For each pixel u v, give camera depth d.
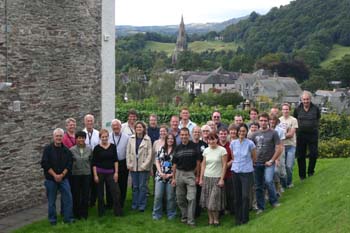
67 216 10.94
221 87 109.88
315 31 114.12
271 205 11.20
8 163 12.05
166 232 10.43
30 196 12.84
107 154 11.35
